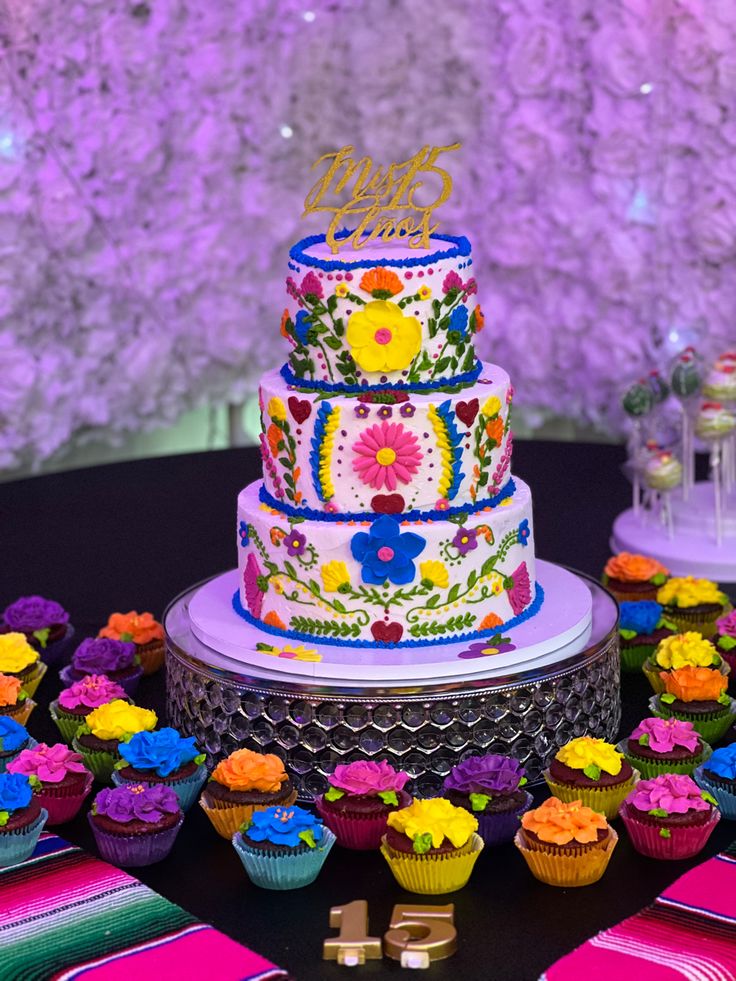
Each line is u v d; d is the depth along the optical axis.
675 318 7.42
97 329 7.23
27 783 3.65
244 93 7.50
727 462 6.10
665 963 3.01
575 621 4.07
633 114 7.21
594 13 7.20
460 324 3.91
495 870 3.58
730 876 3.39
